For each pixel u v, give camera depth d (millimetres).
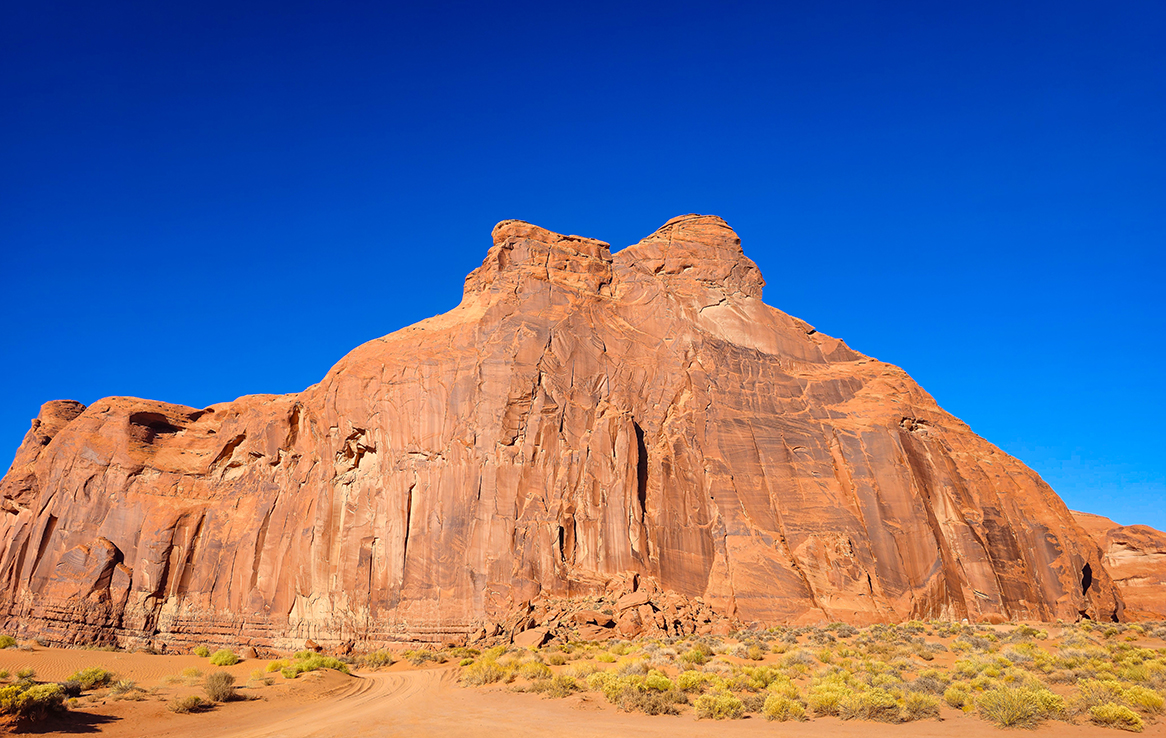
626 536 48125
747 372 57500
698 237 67375
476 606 46500
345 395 57562
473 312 64875
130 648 58750
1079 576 49188
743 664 28516
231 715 21922
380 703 24953
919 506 48844
